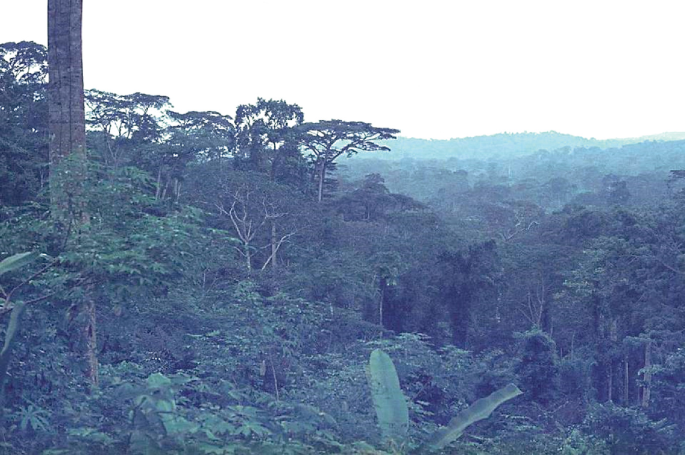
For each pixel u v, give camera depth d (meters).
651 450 8.88
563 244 51.69
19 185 23.39
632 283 35.22
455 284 39.69
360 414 9.52
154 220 8.61
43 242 8.43
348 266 37.22
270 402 7.32
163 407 6.03
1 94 31.22
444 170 129.25
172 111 50.16
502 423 14.81
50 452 5.71
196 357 13.14
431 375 16.20
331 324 29.47
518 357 28.45
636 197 87.69
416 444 7.35
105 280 7.98
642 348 35.06
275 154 54.16
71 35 10.99
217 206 41.25
